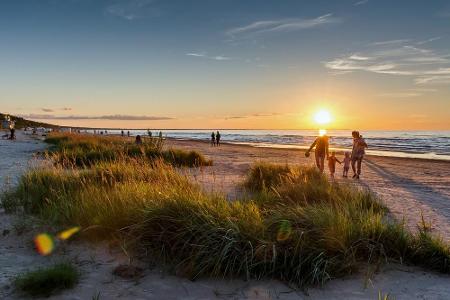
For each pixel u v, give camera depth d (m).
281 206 7.45
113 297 4.29
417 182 15.18
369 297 4.39
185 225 5.33
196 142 67.19
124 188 7.34
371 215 6.32
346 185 10.01
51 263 5.18
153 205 5.92
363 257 5.39
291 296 4.40
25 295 4.26
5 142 36.59
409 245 5.54
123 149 18.56
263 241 5.00
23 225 6.52
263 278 4.84
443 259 5.20
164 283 4.67
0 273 4.83
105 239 5.98
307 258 4.82
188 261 5.05
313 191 8.67
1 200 8.23
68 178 9.00
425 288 4.64
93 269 5.02
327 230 5.31
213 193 7.26
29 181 8.76
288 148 45.94
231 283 4.70
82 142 28.17
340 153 34.22
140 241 5.53
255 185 10.96
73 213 6.53
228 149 40.81
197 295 4.39
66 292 4.36
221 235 5.11
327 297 4.39
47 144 35.41
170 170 9.53
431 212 9.08
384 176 17.22
